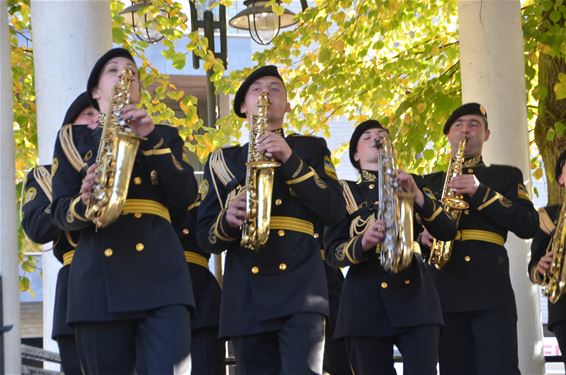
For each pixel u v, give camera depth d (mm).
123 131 6039
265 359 7078
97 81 6723
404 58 14977
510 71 11453
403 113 15008
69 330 7234
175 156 6570
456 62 15398
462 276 8609
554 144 13219
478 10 11461
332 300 9180
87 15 9273
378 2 14391
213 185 7414
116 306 6121
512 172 9078
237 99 7480
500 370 8492
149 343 6191
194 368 8219
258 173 6949
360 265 8008
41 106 9305
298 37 15438
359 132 8586
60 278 7355
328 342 9266
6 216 7371
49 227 7098
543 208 10094
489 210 8531
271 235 6992
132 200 6375
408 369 7758
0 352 6641
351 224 8164
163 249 6355
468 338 8719
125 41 14070
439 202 8203
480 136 9078
